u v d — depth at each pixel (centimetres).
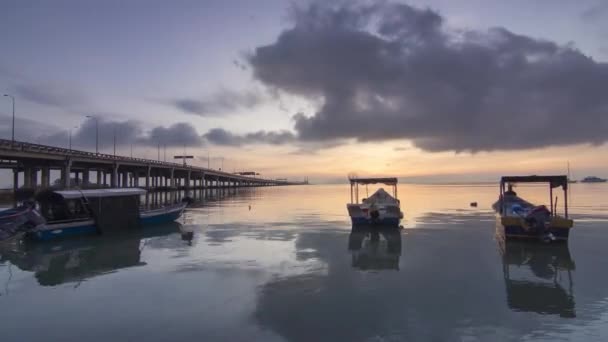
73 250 1922
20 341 875
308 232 2448
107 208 2452
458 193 9269
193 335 895
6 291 1238
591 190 9675
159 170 11012
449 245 1975
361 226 2652
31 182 6944
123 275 1415
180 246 1978
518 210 2238
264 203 5691
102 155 7369
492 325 934
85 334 908
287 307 1063
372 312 1023
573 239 2094
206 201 6384
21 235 2169
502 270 1452
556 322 947
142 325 952
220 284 1280
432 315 998
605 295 1149
